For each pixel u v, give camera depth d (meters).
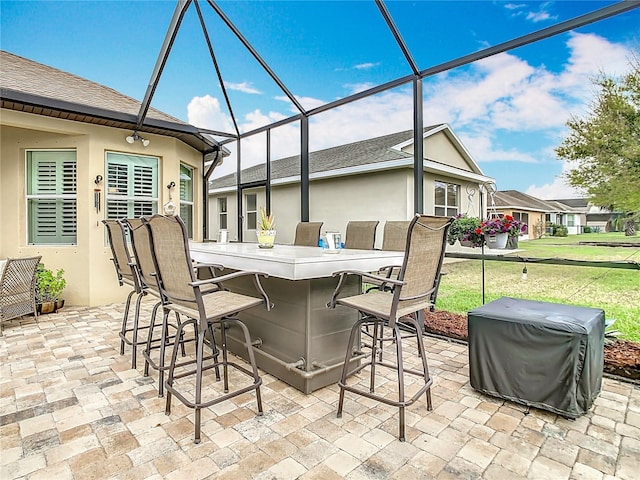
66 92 5.06
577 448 1.88
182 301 2.13
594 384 2.20
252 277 2.96
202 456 1.81
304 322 2.50
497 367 2.38
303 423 2.12
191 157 6.71
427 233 2.00
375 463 1.76
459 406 2.32
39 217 5.29
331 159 8.73
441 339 3.77
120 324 4.29
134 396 2.45
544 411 2.26
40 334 3.88
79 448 1.88
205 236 7.38
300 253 2.75
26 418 2.17
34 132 5.14
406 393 2.52
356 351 2.79
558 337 2.13
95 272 5.27
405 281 1.93
